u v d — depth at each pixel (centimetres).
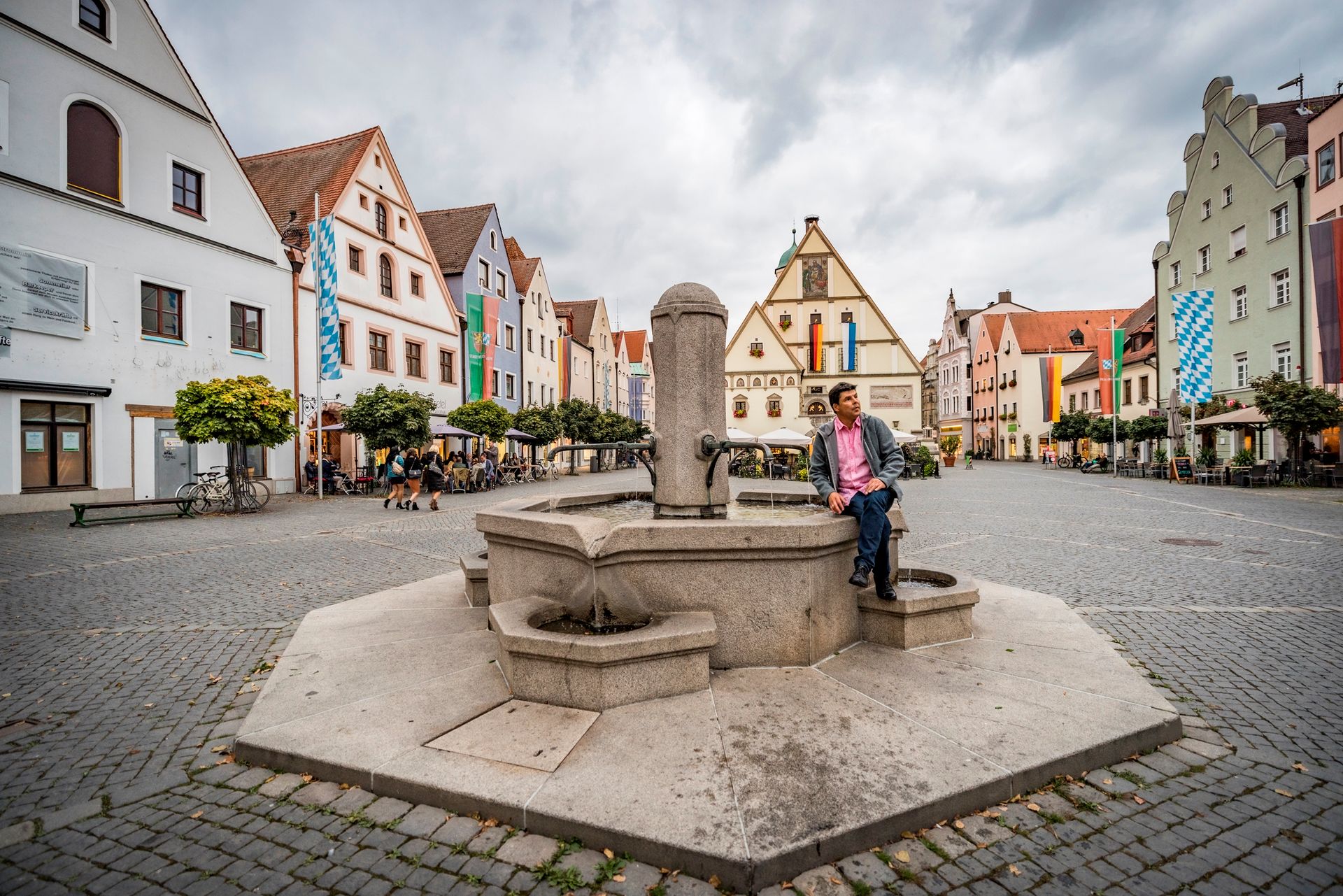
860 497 411
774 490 692
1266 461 2320
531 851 240
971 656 415
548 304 4469
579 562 393
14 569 824
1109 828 258
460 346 3206
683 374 477
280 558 918
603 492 677
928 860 236
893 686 362
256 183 2581
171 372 1747
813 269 4894
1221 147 2884
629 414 6825
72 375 1527
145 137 1692
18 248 1431
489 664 408
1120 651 488
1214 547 983
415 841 249
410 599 598
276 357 2070
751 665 386
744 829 236
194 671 446
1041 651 425
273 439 1512
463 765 283
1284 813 270
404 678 388
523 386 3975
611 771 274
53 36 1497
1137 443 4006
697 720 318
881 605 427
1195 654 478
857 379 4841
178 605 640
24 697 401
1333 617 579
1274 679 424
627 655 328
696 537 374
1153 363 3744
